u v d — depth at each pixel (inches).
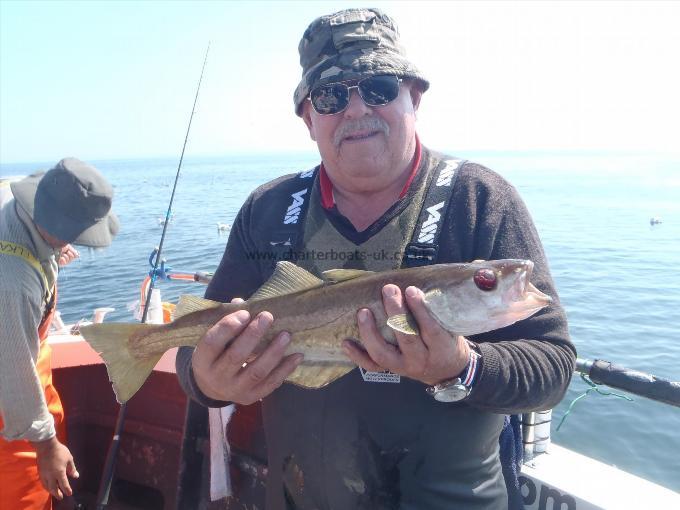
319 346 29.0
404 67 29.5
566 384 25.9
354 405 27.9
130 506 48.6
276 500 31.1
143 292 62.7
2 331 34.9
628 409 86.1
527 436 38.0
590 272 194.2
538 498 35.9
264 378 27.0
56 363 46.9
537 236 28.9
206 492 37.9
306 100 32.7
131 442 48.2
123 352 33.2
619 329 128.0
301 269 30.3
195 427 38.1
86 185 37.8
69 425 48.8
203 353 26.0
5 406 35.8
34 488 40.0
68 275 189.3
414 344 23.5
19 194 37.0
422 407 26.9
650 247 243.3
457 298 26.3
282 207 32.9
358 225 31.0
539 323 26.5
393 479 27.3
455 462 26.8
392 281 27.8
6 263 35.2
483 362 23.9
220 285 34.7
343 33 29.8
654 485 34.6
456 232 28.4
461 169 30.0
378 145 28.8
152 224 330.3
